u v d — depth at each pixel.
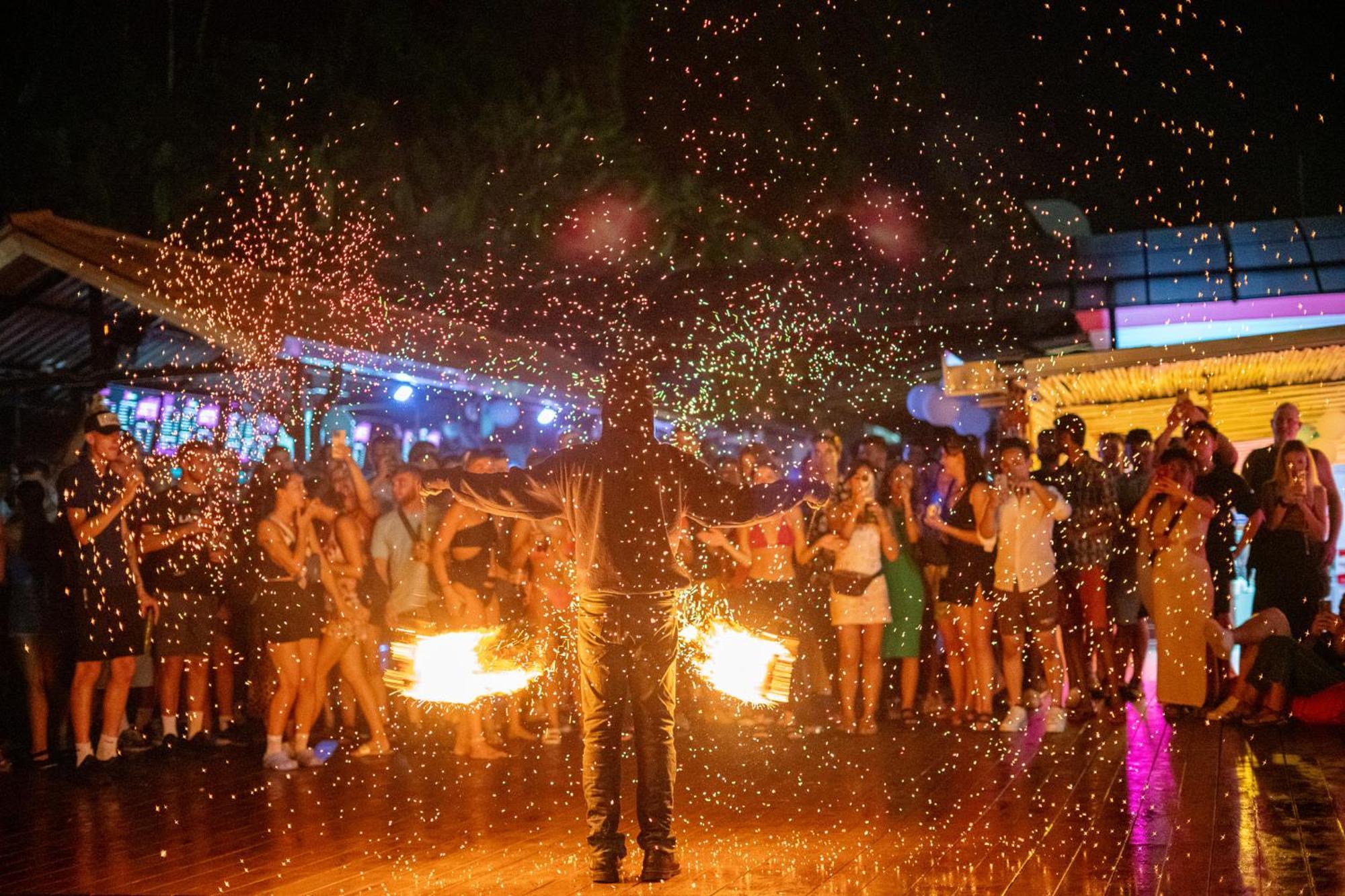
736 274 17.36
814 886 4.87
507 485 5.16
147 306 9.41
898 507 9.36
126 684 7.82
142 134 14.59
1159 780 6.80
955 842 5.54
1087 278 16.50
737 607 8.88
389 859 5.41
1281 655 8.58
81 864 5.36
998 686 10.30
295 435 9.44
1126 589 9.69
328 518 8.17
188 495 8.50
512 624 8.38
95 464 7.73
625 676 5.12
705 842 5.68
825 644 9.73
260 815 6.38
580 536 5.12
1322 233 15.98
